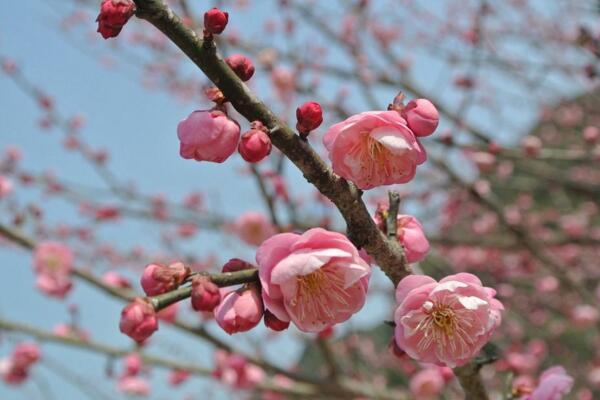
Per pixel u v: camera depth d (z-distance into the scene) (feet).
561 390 6.23
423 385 14.93
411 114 5.18
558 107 21.38
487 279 22.38
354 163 5.04
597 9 17.46
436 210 21.65
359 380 16.46
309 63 18.08
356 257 4.86
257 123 4.90
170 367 14.25
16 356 13.74
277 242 4.83
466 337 5.24
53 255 12.55
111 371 13.83
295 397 16.28
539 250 18.79
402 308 5.15
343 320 5.02
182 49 4.84
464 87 17.75
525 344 22.79
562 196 23.58
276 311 4.79
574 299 22.27
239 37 18.11
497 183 21.07
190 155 4.93
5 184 15.79
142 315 4.72
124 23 4.68
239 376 14.07
